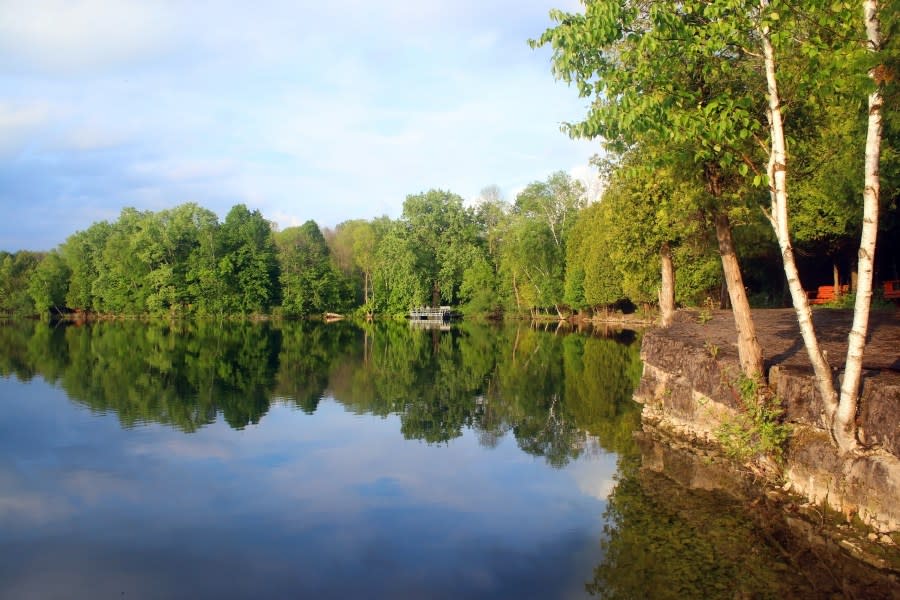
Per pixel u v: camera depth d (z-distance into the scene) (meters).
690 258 33.47
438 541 9.55
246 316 77.44
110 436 16.00
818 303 27.45
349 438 16.14
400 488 12.08
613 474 12.66
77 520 10.42
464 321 73.44
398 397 22.45
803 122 12.00
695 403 14.64
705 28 9.44
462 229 76.38
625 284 45.16
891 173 14.48
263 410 19.66
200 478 12.65
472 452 14.74
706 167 12.98
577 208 64.31
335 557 9.00
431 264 75.56
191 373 27.50
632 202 23.38
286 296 77.88
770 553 8.64
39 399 20.89
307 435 16.42
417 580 8.28
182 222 76.81
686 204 14.84
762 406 11.21
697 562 8.48
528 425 17.66
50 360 31.72
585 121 10.23
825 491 9.25
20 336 47.59
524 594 7.85
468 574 8.44
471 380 26.56
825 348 13.19
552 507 10.95
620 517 10.27
